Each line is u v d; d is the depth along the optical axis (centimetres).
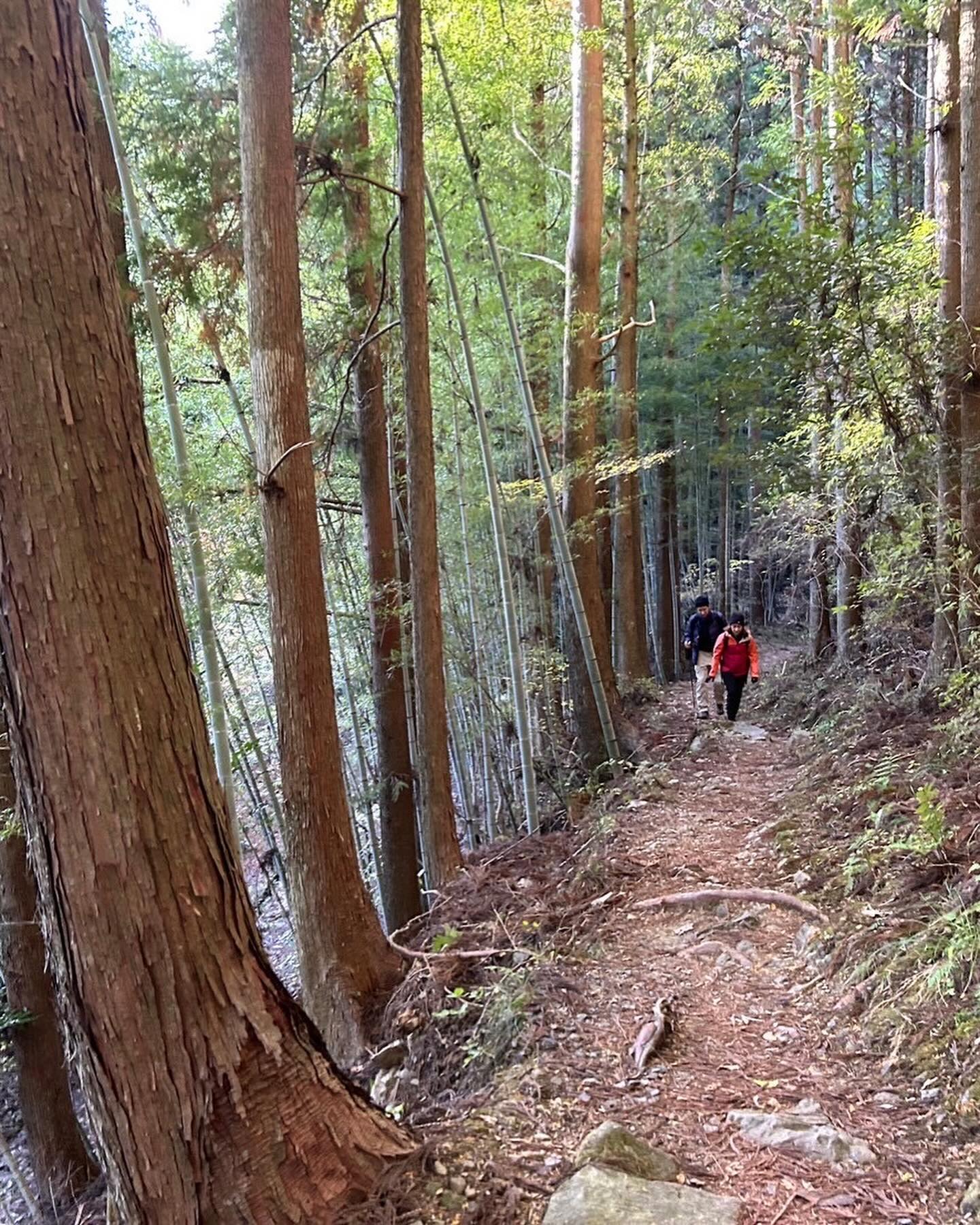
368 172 721
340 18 677
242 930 202
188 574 794
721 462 745
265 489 464
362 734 1252
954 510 559
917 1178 230
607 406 1068
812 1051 310
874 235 543
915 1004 304
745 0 1351
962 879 361
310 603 472
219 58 589
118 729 176
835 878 441
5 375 163
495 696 1024
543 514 1033
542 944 464
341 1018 482
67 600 170
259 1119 196
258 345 457
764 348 596
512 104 940
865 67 1359
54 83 166
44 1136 642
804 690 989
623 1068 304
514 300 1018
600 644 881
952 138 622
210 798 196
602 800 742
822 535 787
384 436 823
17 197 162
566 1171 230
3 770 574
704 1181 231
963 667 581
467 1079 363
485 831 961
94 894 176
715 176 1677
